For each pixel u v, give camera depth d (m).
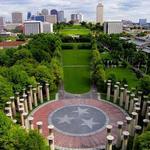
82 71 96.12
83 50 139.38
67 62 111.31
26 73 66.50
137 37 174.88
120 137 42.81
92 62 98.12
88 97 69.19
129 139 45.22
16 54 93.88
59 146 44.16
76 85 80.06
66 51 136.75
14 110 55.72
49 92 72.44
